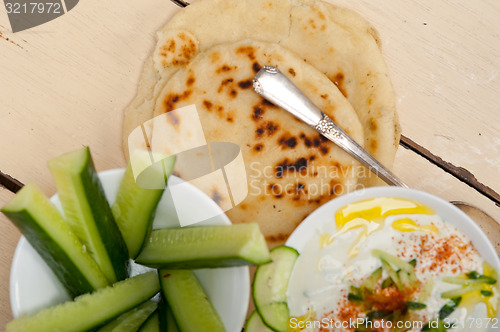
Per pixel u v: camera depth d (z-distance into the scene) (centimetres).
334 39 48
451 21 50
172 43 48
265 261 40
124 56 49
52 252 40
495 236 47
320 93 47
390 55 50
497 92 50
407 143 49
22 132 49
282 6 48
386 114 47
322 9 48
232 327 42
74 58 49
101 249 42
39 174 49
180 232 43
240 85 47
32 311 42
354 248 44
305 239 45
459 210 44
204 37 48
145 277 43
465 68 50
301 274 44
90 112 49
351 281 44
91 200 41
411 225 44
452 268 44
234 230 41
